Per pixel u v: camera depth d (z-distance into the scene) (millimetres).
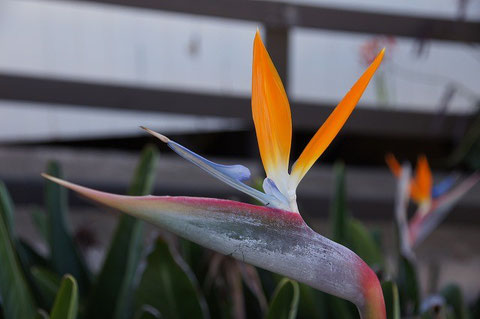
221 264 838
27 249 936
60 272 886
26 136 2688
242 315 830
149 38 2512
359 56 2281
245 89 2617
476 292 1632
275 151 558
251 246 551
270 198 562
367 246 931
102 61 2520
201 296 823
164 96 1854
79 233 1641
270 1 1680
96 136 2770
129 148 2818
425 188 948
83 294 886
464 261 1843
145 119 2756
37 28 2441
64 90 1823
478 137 1929
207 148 2869
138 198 535
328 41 2525
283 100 548
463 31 1769
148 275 751
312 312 807
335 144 2896
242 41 2547
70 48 2486
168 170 2260
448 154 2783
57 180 524
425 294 1532
